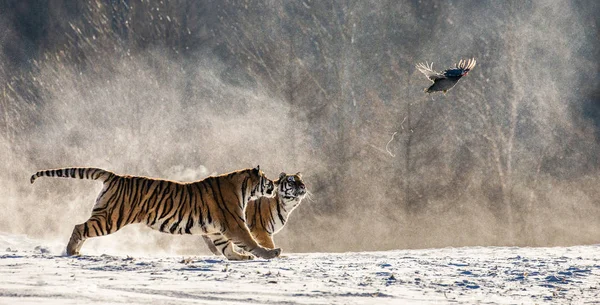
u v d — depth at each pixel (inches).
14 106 3878.0
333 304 711.1
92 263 968.3
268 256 1139.3
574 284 890.7
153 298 708.0
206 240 1273.4
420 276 929.5
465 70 769.6
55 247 1226.0
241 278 859.4
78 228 1109.1
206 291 759.7
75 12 4261.8
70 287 756.6
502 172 3779.5
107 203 1120.8
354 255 1229.1
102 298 693.3
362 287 826.2
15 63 4121.6
